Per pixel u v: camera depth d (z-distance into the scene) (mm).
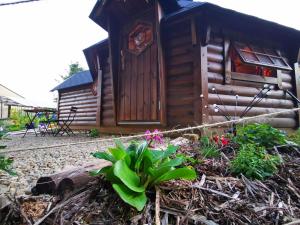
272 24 5359
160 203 1398
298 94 6391
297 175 1884
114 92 6449
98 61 7586
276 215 1358
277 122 5871
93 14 6297
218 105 4871
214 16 4797
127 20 6184
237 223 1283
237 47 5152
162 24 5203
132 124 6035
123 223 1286
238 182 1711
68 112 11062
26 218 1396
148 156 1476
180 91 5031
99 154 1530
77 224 1289
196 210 1364
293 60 6371
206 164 2031
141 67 5812
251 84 5539
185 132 4762
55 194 1712
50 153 3971
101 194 1497
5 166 2127
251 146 2145
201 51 4629
